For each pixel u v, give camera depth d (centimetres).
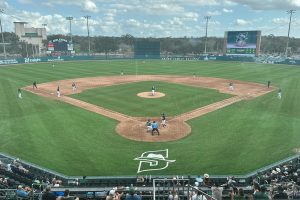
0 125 3434
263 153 2692
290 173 2191
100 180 2119
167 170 2394
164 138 3061
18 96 4916
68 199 1265
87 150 2770
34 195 1582
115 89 5594
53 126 3416
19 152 2706
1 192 1639
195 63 11031
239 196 1513
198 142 2955
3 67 8962
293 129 3312
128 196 1346
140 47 13088
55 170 2375
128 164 2497
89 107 4238
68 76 7381
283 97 4919
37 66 9469
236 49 11881
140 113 3941
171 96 4959
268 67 9425
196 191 1180
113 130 3291
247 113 3938
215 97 4909
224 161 2541
